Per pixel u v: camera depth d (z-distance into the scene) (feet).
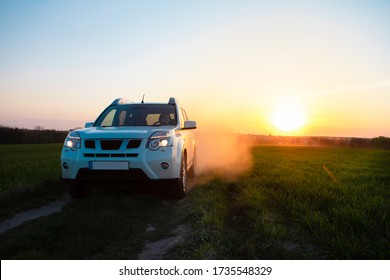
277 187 20.97
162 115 21.86
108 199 18.10
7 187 20.86
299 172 28.50
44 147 106.42
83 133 17.74
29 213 16.70
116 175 16.67
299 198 16.89
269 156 57.52
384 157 59.11
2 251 10.65
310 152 83.87
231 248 10.57
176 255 10.53
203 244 10.88
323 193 17.60
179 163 17.99
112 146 16.89
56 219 14.49
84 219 13.78
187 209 16.40
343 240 10.39
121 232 12.76
